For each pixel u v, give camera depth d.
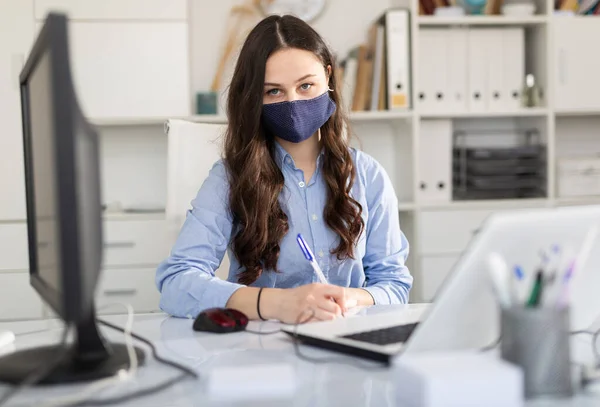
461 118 3.53
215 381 0.89
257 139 1.71
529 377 0.83
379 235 1.83
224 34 3.38
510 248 0.89
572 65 3.29
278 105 1.68
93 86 3.17
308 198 1.77
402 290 1.75
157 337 1.24
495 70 3.28
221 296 1.42
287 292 1.38
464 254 0.88
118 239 3.09
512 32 3.28
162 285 1.56
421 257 3.21
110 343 1.11
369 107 3.28
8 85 3.11
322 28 3.43
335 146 1.77
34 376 0.91
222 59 3.36
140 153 3.43
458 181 3.43
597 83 3.30
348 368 1.01
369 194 1.84
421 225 3.20
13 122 3.12
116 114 3.18
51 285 0.94
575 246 0.94
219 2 3.38
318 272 1.51
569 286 0.85
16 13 3.10
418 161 3.21
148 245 3.11
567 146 3.60
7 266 3.10
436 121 3.30
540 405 0.82
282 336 1.23
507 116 3.52
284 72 1.67
